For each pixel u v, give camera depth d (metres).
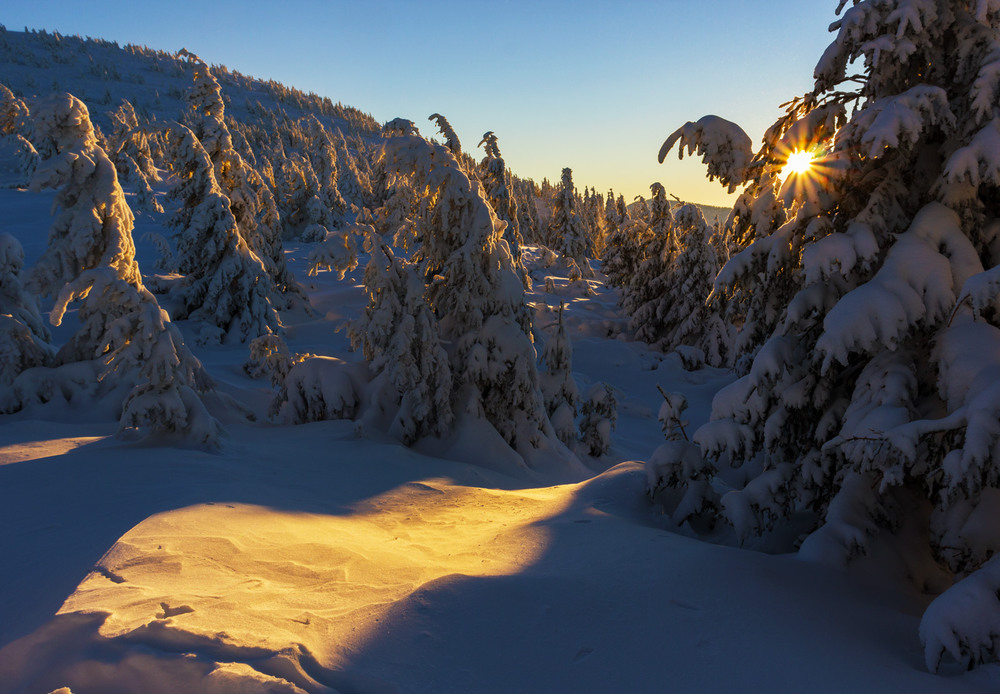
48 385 11.81
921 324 4.99
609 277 43.59
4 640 3.05
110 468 6.84
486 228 12.02
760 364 5.52
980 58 5.06
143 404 8.27
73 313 23.86
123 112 84.62
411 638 3.25
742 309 7.01
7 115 66.94
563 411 15.53
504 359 12.61
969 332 4.54
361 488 7.76
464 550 5.36
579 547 5.11
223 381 15.34
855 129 5.25
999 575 3.46
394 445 10.81
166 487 6.08
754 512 5.66
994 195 5.47
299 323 27.69
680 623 3.56
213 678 2.62
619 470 7.67
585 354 31.16
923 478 5.23
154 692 2.60
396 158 11.91
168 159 22.86
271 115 197.00
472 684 2.88
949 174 4.77
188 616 3.14
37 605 3.38
